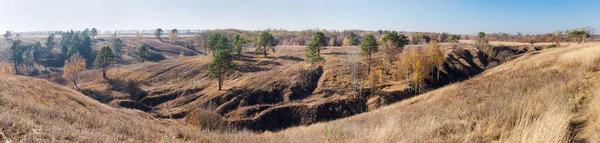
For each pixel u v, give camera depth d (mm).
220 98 52938
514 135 5355
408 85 51469
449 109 9953
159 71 77438
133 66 86250
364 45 63250
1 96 11531
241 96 52812
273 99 53156
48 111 10422
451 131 6785
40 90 20719
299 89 55969
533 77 13930
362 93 51000
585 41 79938
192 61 87562
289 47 110000
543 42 107750
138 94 61406
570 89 8633
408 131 7082
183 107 51562
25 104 10891
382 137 7172
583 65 13484
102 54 75188
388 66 65125
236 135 10812
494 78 18734
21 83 22062
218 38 98375
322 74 63344
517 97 8883
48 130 7121
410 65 54344
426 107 14148
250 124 43000
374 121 14062
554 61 19719
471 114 7945
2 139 5656
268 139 10172
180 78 71062
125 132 8898
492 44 94625
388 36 65625
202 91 60125
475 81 20562
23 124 6887
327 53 86688
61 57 120000
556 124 4977
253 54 94562
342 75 60656
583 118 5805
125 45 147375
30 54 108000
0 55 116500
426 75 54750
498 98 9906
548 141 4676
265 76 63281
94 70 84750
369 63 63750
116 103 52875
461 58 76688
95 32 182375
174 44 164000
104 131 8555
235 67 61844
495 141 5617
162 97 58531
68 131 7344
